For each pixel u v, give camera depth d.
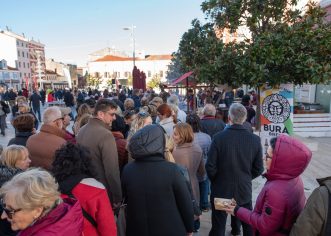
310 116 10.91
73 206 1.78
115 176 3.06
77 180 2.17
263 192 2.20
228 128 3.43
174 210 2.36
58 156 2.24
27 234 1.62
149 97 10.00
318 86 13.09
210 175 3.43
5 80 58.34
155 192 2.32
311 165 7.32
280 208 2.03
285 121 6.28
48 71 80.81
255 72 6.22
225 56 6.92
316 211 1.70
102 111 3.17
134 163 2.46
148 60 81.44
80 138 3.16
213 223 3.53
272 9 7.32
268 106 6.38
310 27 6.60
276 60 6.15
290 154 2.04
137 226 2.37
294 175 2.08
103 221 2.19
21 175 1.71
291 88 6.25
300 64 6.18
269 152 2.16
